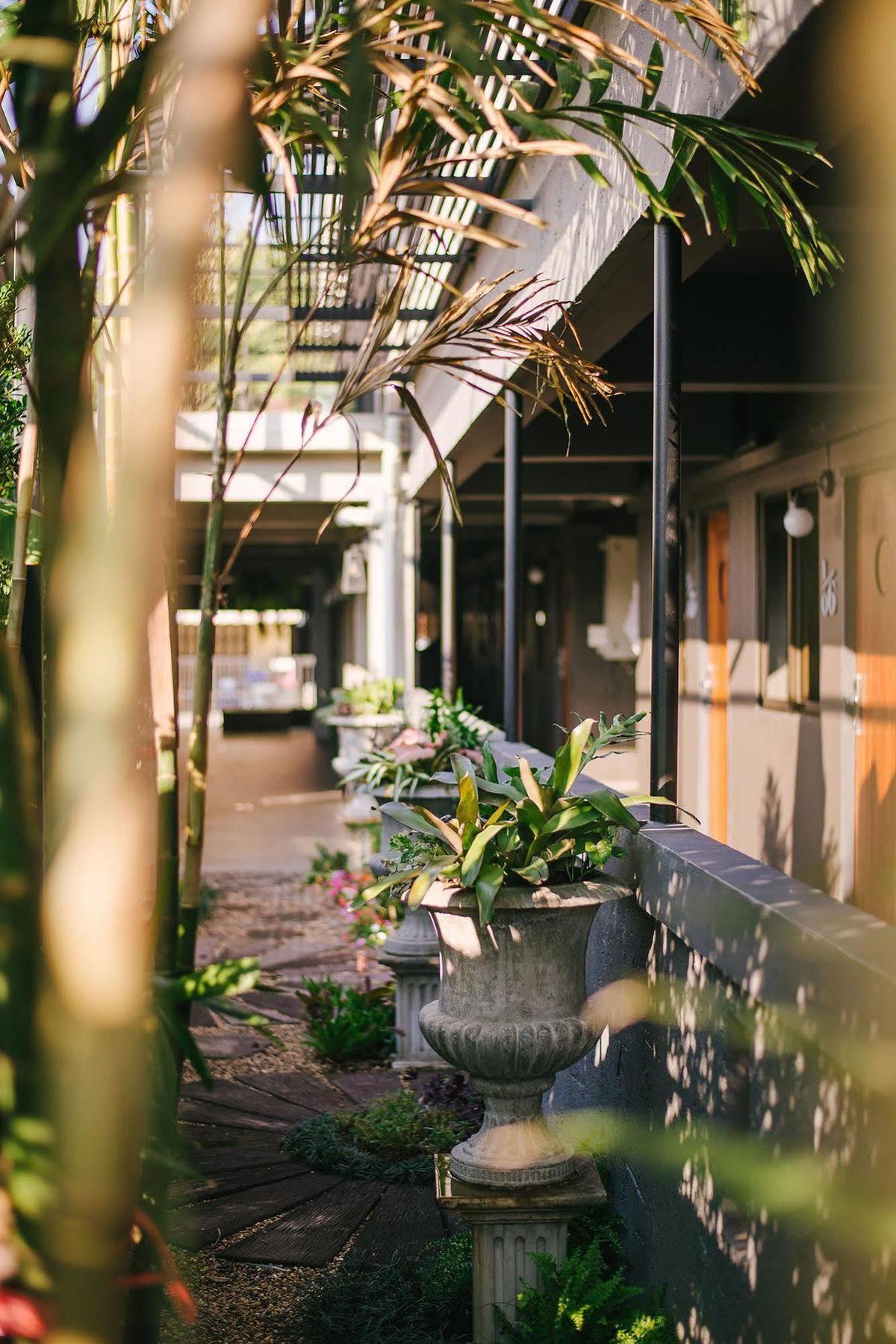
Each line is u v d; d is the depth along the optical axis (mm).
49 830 1518
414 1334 2926
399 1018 5195
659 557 3072
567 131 3943
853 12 2086
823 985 1819
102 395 3240
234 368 2238
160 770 2043
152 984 1552
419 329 7184
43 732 1646
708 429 6961
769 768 6738
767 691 6945
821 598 5938
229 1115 4633
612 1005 3369
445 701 7141
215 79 1147
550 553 14719
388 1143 4172
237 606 24422
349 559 11477
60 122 1335
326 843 11039
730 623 7430
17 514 2221
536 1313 2660
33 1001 1384
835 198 3695
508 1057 2719
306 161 3287
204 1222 3648
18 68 1382
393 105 1919
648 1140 2945
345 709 11930
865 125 3092
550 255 4324
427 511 12391
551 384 2752
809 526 6000
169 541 2086
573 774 2877
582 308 4012
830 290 4879
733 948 2229
